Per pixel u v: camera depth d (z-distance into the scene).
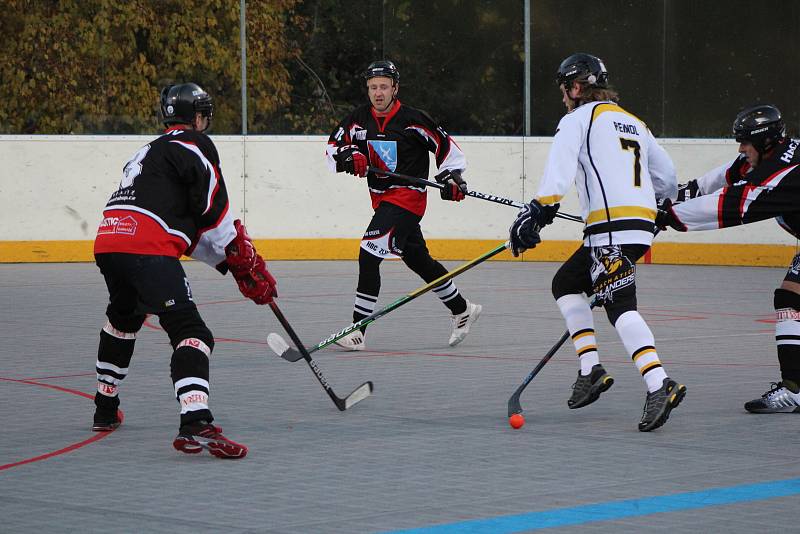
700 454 14.20
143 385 19.02
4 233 39.84
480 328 26.11
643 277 37.38
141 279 14.06
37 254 40.06
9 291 32.25
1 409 17.05
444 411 16.97
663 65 42.38
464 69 42.56
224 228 14.36
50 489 12.55
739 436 15.24
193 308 14.22
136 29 40.84
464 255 41.91
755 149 16.16
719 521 11.28
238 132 41.69
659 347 23.22
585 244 16.19
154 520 11.34
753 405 16.78
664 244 41.47
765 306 30.16
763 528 11.04
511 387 18.94
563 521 11.27
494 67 42.53
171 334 14.16
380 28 42.56
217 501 12.05
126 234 14.12
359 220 41.78
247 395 18.23
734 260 41.12
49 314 27.84
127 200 14.28
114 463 13.79
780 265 40.75
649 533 10.88
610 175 15.68
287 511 11.66
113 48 40.69
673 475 13.12
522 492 12.40
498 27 42.44
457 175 23.53
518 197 42.06
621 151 15.74
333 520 11.33
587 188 15.84
